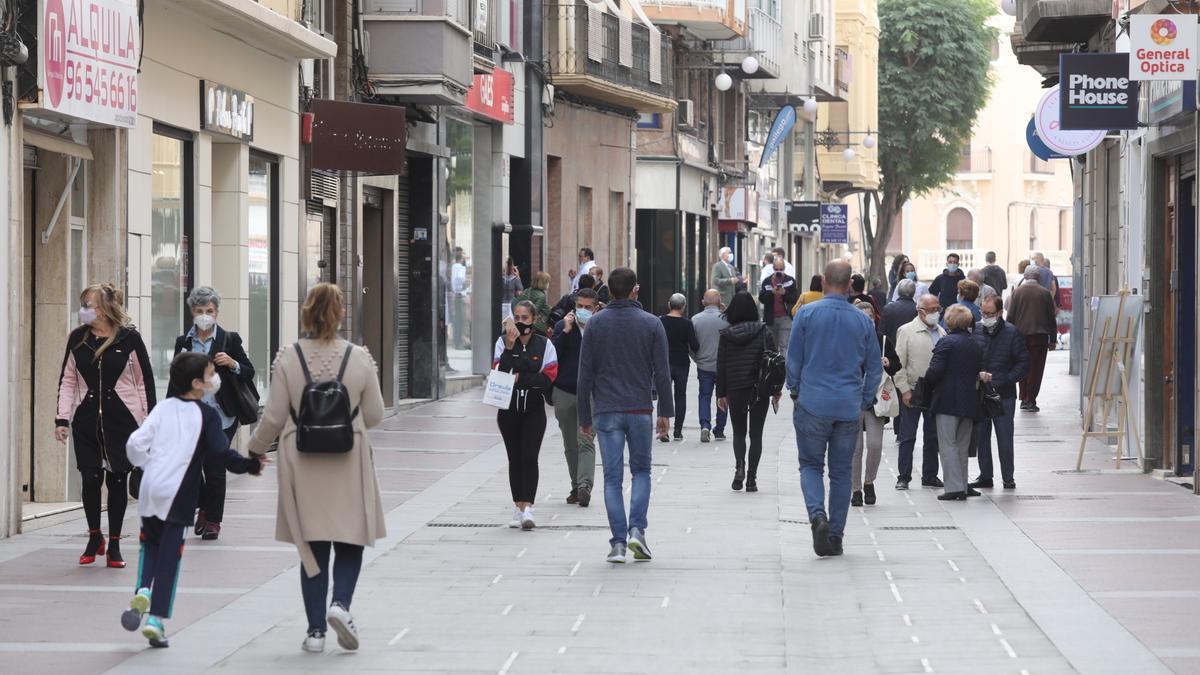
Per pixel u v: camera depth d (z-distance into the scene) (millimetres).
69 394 25406
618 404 26156
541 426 29828
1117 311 38281
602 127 81375
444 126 60062
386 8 52281
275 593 23094
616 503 26109
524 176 70312
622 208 84750
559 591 23359
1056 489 35344
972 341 33719
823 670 18297
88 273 32656
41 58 28297
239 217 41688
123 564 25266
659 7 89812
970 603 22266
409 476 37438
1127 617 21047
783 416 55469
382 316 56188
